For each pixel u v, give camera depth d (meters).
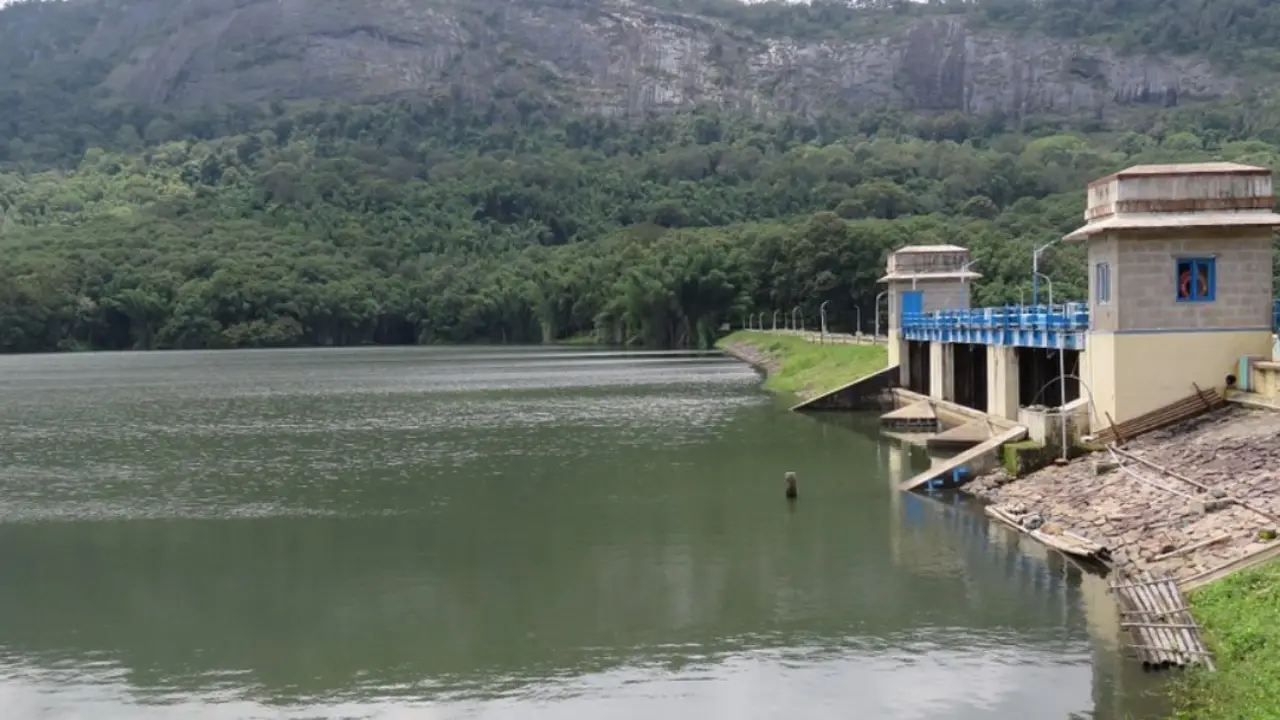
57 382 136.25
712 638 30.95
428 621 33.09
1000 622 30.94
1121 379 46.00
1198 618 28.25
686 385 113.50
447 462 62.88
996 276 159.75
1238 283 45.84
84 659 30.66
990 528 41.78
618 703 26.77
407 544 42.62
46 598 36.34
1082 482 43.12
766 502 48.38
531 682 28.23
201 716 26.81
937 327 75.19
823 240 177.12
